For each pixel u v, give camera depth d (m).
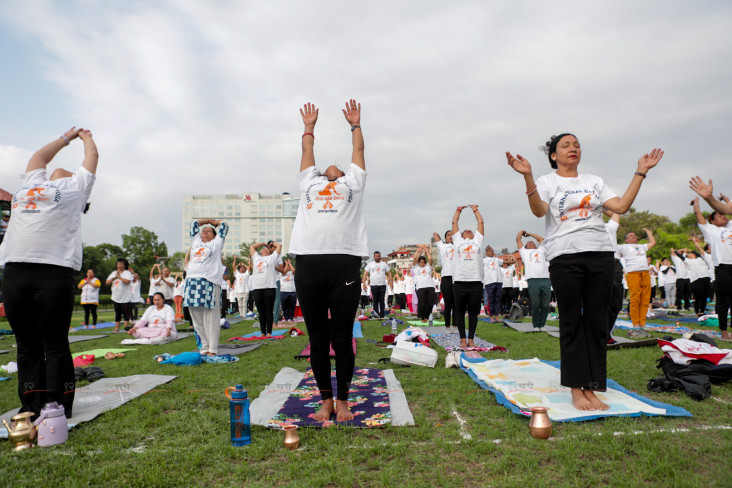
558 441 3.00
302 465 2.75
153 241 76.19
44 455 2.93
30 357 3.65
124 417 3.77
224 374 5.59
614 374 5.02
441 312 17.45
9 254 3.52
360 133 3.88
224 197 145.88
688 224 54.38
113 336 11.96
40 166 3.81
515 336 9.16
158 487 2.49
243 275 16.58
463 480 2.50
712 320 10.22
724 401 3.87
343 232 3.50
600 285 3.65
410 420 3.50
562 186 3.87
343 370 3.55
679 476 2.40
